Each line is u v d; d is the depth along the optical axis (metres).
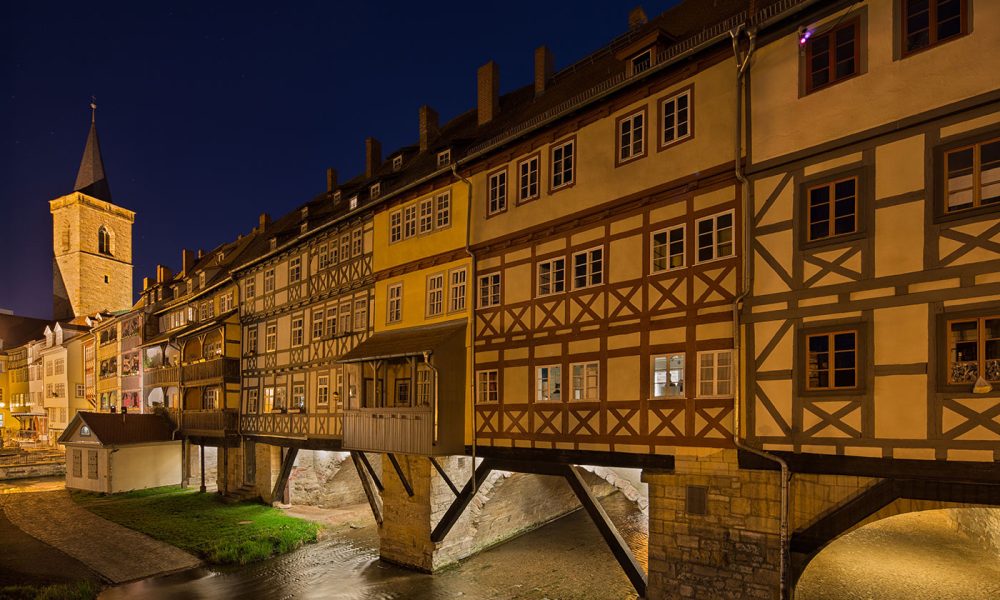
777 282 8.57
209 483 28.14
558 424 11.41
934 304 7.15
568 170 11.93
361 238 17.84
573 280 11.55
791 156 8.55
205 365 25.14
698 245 9.65
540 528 18.42
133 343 36.00
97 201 55.28
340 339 18.09
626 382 10.38
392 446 13.87
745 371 8.78
